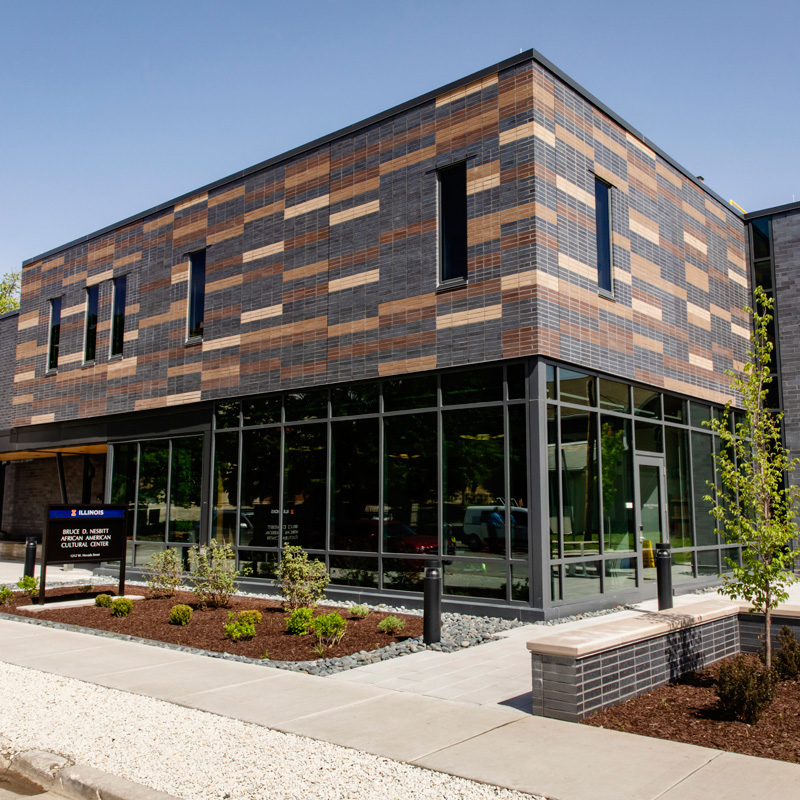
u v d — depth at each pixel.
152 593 14.92
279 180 16.05
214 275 17.11
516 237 12.16
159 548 17.62
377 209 14.17
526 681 7.88
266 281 15.95
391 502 13.30
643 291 14.65
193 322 17.58
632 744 5.73
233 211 16.92
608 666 6.79
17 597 14.79
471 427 12.46
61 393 20.80
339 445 14.29
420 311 13.22
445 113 13.39
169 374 17.75
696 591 15.32
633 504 13.80
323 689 7.56
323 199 15.15
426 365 12.99
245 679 8.02
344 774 5.18
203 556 13.77
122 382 18.98
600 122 13.95
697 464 16.25
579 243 12.90
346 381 14.16
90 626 11.72
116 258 19.80
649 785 4.90
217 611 12.71
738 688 6.35
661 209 15.69
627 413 13.95
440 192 13.39
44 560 13.61
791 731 6.03
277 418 15.44
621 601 12.96
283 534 14.95
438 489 12.67
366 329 13.99
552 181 12.46
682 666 7.85
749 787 4.85
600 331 13.18
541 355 11.77
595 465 12.88
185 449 17.42
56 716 6.69
